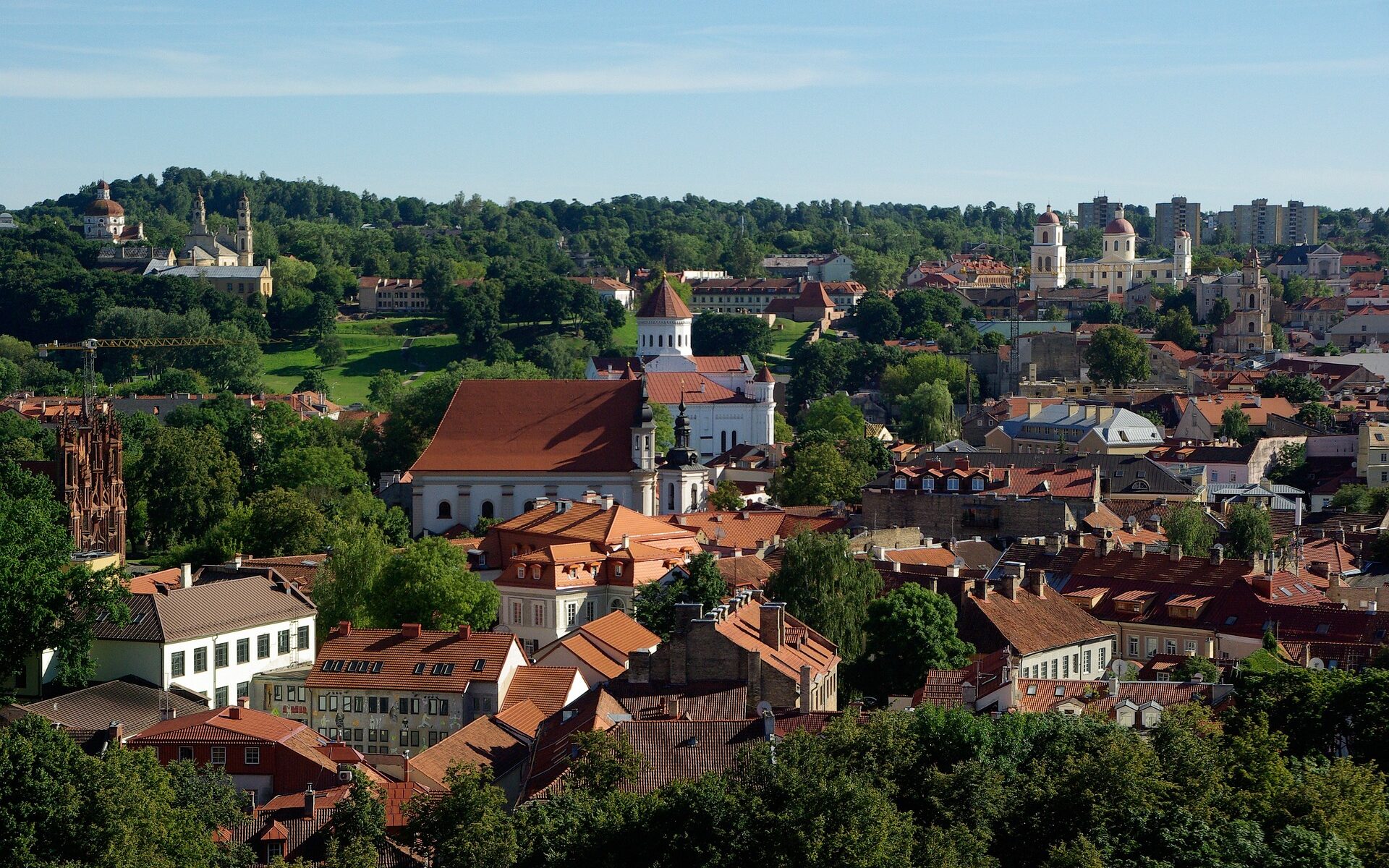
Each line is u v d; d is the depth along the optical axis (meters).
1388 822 130.75
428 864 144.88
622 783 144.62
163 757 168.38
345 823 146.25
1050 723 146.00
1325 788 131.25
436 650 196.50
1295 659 198.50
